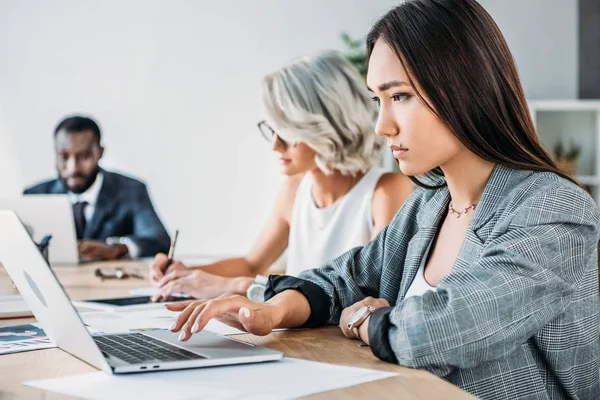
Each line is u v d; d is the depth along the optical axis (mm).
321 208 2119
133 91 5090
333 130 1997
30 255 950
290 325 1201
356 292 1304
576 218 992
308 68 2021
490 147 1061
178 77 5125
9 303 1558
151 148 5105
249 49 5168
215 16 5137
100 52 5055
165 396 781
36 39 4988
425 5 1039
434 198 1259
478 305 915
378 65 1061
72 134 4703
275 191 5223
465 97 1023
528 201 1010
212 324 1256
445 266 1181
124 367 881
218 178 5180
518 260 946
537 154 1089
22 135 4977
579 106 4629
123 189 4785
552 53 5191
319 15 5191
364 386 825
